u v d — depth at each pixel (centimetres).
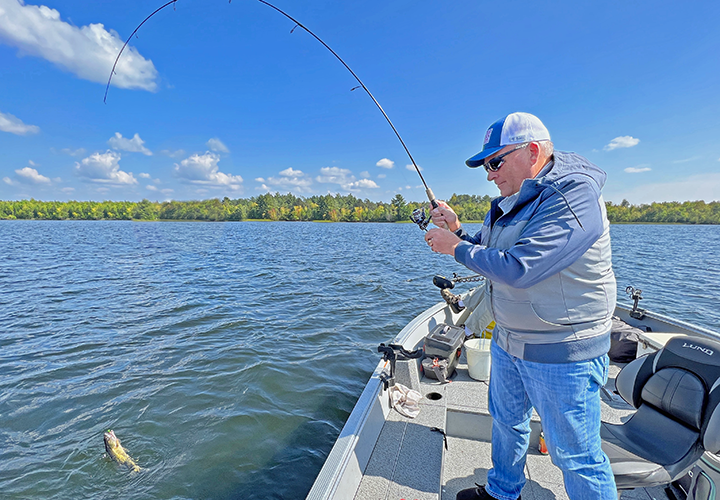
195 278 1299
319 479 167
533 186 136
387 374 264
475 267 135
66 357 580
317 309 879
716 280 1458
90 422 409
